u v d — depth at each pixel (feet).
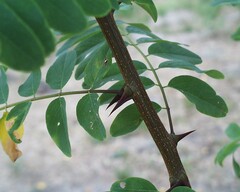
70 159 5.43
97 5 0.67
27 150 5.66
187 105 6.09
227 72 6.78
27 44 0.57
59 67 1.10
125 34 1.30
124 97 0.96
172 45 1.28
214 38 8.06
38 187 5.02
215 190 4.69
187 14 9.07
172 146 1.00
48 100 6.50
